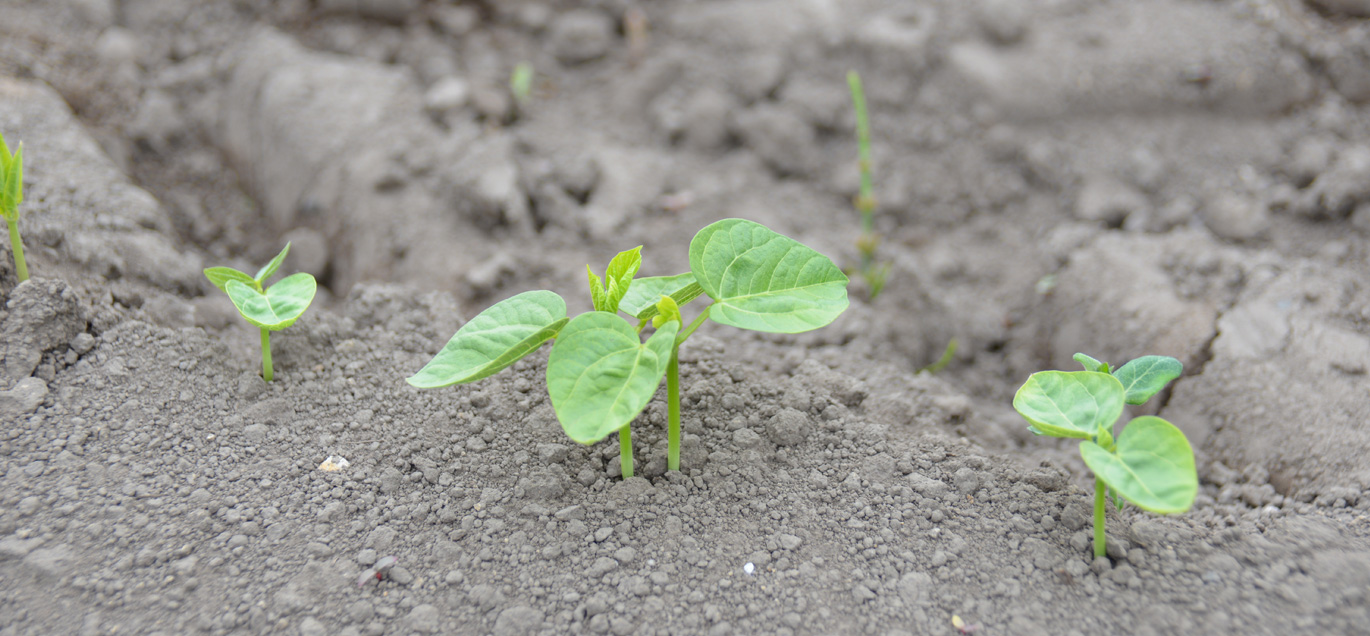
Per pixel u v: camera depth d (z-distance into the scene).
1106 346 0.79
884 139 0.98
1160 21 0.97
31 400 0.69
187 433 0.69
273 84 0.93
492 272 0.81
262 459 0.69
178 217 0.87
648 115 1.04
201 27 1.04
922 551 0.66
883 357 0.80
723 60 1.06
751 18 1.08
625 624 0.64
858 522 0.67
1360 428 0.71
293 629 0.63
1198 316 0.77
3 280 0.71
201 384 0.71
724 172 0.97
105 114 0.91
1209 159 0.88
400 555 0.65
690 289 0.67
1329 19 0.99
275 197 0.90
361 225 0.84
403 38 1.08
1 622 0.62
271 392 0.72
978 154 0.95
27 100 0.83
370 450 0.69
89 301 0.73
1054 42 0.98
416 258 0.82
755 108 1.01
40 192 0.76
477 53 1.08
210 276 0.70
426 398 0.72
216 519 0.66
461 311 0.80
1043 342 0.82
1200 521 0.68
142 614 0.63
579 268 0.83
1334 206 0.82
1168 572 0.65
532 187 0.87
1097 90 0.94
